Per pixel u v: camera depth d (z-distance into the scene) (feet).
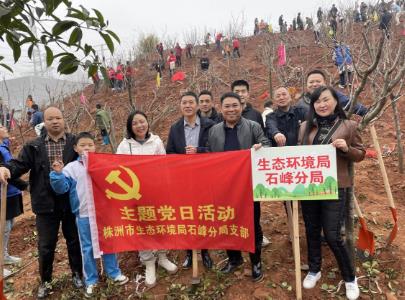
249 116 14.87
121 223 13.38
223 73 63.10
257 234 12.72
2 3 5.52
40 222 13.07
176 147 14.35
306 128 11.96
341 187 11.32
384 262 13.41
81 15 5.80
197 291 12.87
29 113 52.13
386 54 19.79
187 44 83.82
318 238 12.21
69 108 49.52
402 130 29.99
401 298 11.76
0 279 12.09
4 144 16.65
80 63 6.28
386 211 17.69
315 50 62.75
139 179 13.10
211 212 12.76
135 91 61.82
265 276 13.21
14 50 6.10
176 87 59.52
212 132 13.26
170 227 13.16
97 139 42.86
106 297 13.10
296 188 11.43
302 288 12.32
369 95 35.55
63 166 12.86
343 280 12.20
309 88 14.16
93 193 13.23
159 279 13.92
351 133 11.19
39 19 5.75
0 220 11.83
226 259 14.76
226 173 12.47
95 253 13.16
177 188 12.93
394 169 23.26
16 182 13.94
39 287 13.83
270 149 11.64
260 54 67.31
